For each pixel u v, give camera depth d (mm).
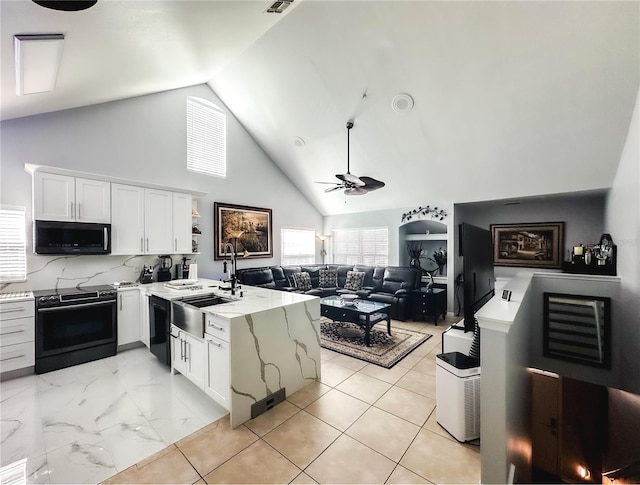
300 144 5609
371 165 5426
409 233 6984
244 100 5262
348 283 6539
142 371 3146
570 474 3195
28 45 1853
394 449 1958
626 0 2379
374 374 3119
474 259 2498
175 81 4320
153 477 1712
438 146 4449
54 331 3148
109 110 4039
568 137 3564
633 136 2982
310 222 7629
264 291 3500
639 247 2770
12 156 3264
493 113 3662
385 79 3766
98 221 3625
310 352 2918
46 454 1889
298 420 2287
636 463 2910
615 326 3375
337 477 1717
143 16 2080
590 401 3414
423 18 3020
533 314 3797
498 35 2930
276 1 2559
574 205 5047
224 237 5570
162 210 4262
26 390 2713
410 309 5582
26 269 3352
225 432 2135
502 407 1455
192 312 2635
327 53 3736
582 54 2809
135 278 4250
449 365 2111
